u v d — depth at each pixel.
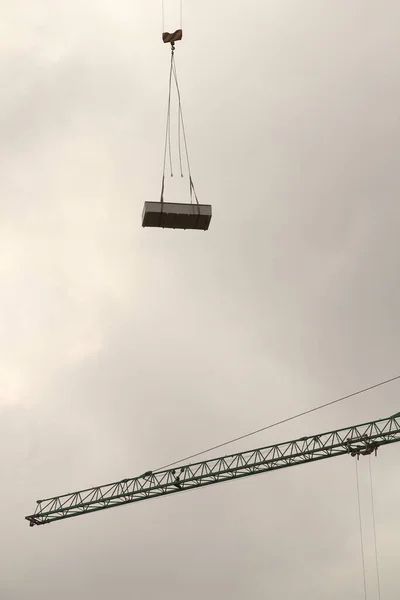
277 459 131.00
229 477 134.50
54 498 143.25
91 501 140.62
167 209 80.25
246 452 133.00
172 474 136.75
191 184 101.75
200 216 80.62
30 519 143.12
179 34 102.06
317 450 128.75
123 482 139.62
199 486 136.12
